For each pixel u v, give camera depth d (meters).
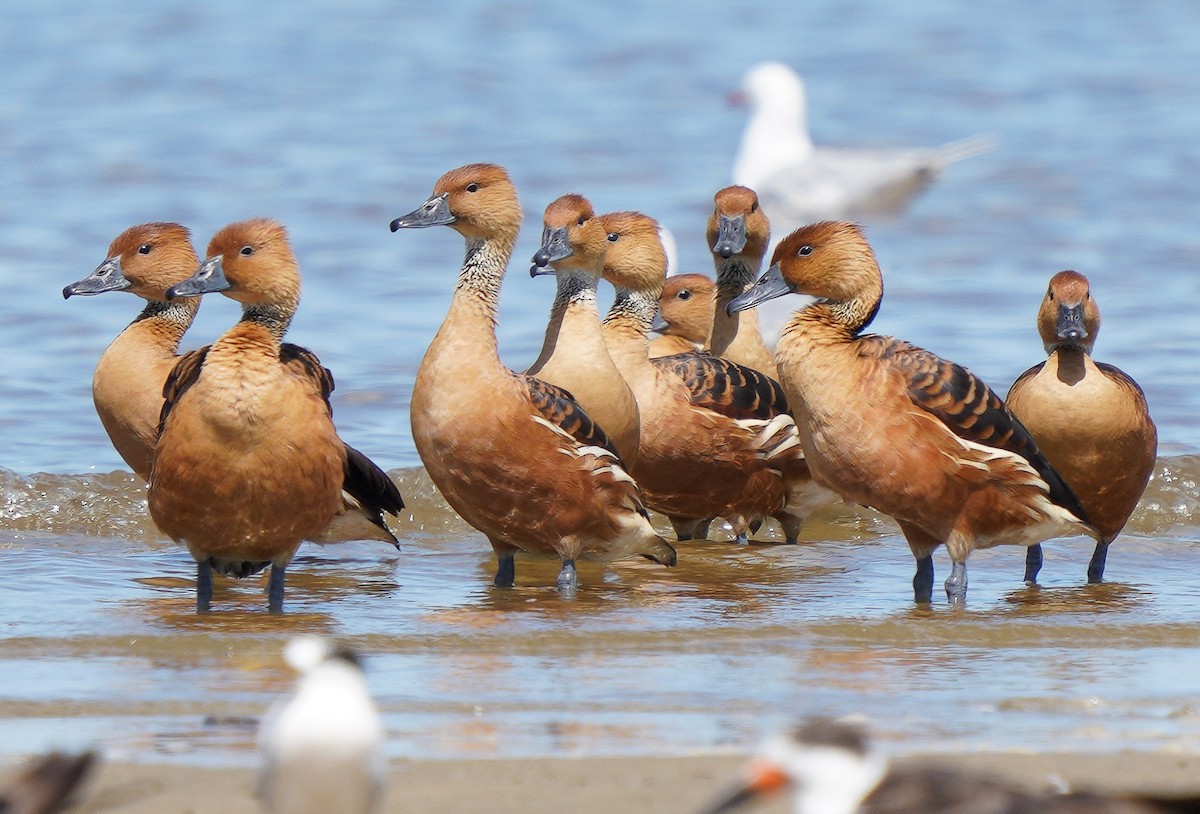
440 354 14.15
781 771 7.17
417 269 29.94
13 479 17.31
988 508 13.79
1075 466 14.58
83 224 32.97
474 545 16.75
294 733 7.00
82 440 19.78
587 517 14.29
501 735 9.98
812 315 14.05
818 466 14.06
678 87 52.00
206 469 12.80
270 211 34.84
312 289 28.31
